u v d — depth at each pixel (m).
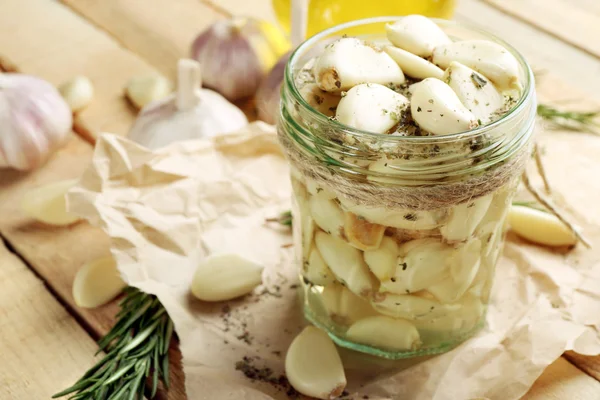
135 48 0.56
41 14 0.58
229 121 0.48
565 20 0.57
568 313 0.39
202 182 0.44
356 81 0.34
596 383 0.37
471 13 0.58
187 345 0.38
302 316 0.40
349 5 0.49
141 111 0.48
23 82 0.47
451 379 0.37
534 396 0.36
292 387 0.37
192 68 0.46
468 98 0.33
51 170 0.48
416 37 0.35
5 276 0.42
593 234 0.42
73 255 0.43
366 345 0.38
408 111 0.34
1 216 0.45
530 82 0.34
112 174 0.42
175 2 0.60
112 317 0.40
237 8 0.59
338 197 0.35
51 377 0.38
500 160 0.34
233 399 0.36
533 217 0.42
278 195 0.45
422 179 0.33
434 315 0.37
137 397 0.36
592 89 0.52
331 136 0.33
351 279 0.36
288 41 0.54
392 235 0.35
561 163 0.46
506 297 0.40
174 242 0.42
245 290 0.40
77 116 0.51
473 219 0.35
